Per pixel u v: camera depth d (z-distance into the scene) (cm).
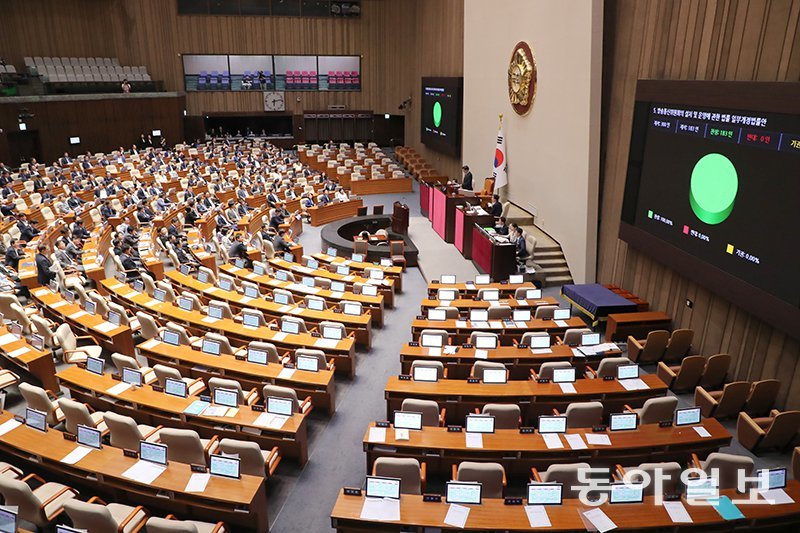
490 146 2441
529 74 1956
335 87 4319
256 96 4222
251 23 4041
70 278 1545
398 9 4200
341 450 962
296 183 3072
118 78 3797
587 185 1611
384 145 4531
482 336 1153
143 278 1505
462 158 2880
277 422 872
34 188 2670
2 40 3544
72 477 791
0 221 2066
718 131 1109
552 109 1816
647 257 1418
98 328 1204
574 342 1186
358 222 2367
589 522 657
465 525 651
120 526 667
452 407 986
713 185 1129
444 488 839
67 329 1146
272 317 1366
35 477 756
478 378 1038
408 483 739
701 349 1233
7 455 832
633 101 1450
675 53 1277
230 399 905
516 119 2139
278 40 4103
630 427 855
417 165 3631
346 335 1237
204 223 2267
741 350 1114
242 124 4500
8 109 3044
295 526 787
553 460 826
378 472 734
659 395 1002
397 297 1705
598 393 975
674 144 1247
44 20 3653
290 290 1530
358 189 3159
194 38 3994
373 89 4344
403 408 878
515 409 876
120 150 3434
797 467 807
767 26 1021
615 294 1472
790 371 998
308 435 1002
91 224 2297
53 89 3303
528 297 1467
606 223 1609
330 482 880
